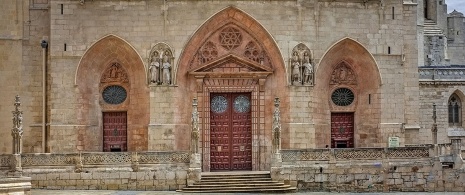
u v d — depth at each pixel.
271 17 55.56
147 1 55.22
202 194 47.22
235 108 56.59
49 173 49.22
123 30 55.25
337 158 51.47
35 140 56.72
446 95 67.06
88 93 56.09
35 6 57.25
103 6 55.28
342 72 57.97
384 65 57.25
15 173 48.66
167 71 54.88
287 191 49.34
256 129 56.09
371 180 51.19
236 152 56.22
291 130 55.09
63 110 55.19
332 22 56.25
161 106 54.75
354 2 56.66
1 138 56.47
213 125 56.25
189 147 55.62
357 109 58.12
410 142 58.38
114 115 56.78
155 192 48.12
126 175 49.34
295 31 55.66
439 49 88.75
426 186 51.91
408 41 58.47
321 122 56.81
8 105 56.72
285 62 55.47
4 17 56.91
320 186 50.56
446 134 66.81
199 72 55.53
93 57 55.91
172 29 55.22
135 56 55.41
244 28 56.19
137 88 55.94
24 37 57.03
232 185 49.09
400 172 51.62
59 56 55.19
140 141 55.59
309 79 55.56
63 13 55.22
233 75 55.91
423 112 66.31
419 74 67.19
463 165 52.91
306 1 55.78
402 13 57.78
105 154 49.69
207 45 56.31
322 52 55.97
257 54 56.44
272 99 56.19
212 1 55.31
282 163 50.62
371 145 57.56
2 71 56.72
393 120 57.28
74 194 46.09
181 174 49.41
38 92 57.00
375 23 57.09
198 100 55.91
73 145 55.19
